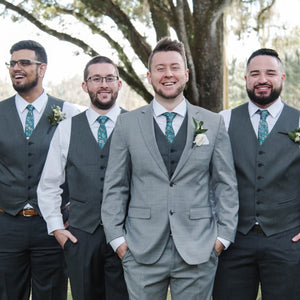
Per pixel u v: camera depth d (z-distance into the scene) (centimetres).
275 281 287
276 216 288
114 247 279
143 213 275
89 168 305
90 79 310
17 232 322
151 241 270
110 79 311
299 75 951
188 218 273
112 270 304
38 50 336
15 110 335
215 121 286
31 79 332
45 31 657
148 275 271
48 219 308
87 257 300
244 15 669
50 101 347
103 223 282
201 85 624
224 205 280
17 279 325
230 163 286
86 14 654
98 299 307
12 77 332
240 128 303
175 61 276
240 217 295
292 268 283
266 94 295
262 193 290
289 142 293
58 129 317
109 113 316
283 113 301
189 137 278
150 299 273
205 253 268
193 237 271
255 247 290
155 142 277
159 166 275
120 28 638
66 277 336
